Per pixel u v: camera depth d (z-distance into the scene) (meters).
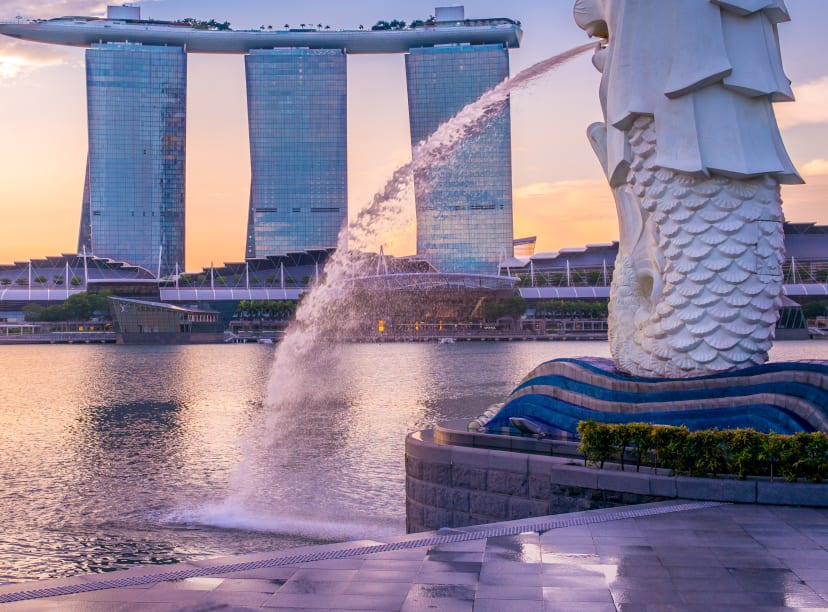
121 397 71.62
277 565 11.97
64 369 111.38
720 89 20.11
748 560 12.01
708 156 20.05
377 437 45.47
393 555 12.37
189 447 43.06
